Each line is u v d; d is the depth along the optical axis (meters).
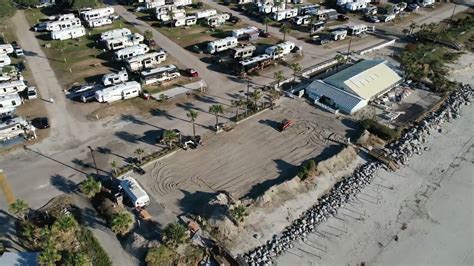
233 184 69.12
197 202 65.12
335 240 60.84
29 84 97.69
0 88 90.94
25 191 66.19
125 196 64.88
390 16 145.00
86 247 56.59
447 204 67.75
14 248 55.72
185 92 94.69
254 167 73.25
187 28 132.50
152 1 149.12
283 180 70.19
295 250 59.00
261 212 63.84
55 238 55.84
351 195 68.75
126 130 81.88
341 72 101.62
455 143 82.12
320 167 72.25
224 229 60.12
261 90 97.44
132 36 118.44
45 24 127.88
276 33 131.38
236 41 118.44
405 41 129.50
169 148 76.44
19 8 148.25
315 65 110.44
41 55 112.25
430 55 115.00
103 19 132.38
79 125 83.19
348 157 76.25
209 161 74.31
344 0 155.50
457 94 99.00
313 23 132.88
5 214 61.50
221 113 87.69
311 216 64.38
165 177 70.12
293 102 93.44
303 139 81.12
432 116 89.94
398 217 65.00
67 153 75.19
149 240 57.59
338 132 83.50
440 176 73.56
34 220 60.03
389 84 98.50
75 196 65.44
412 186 71.19
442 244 60.81
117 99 91.50
